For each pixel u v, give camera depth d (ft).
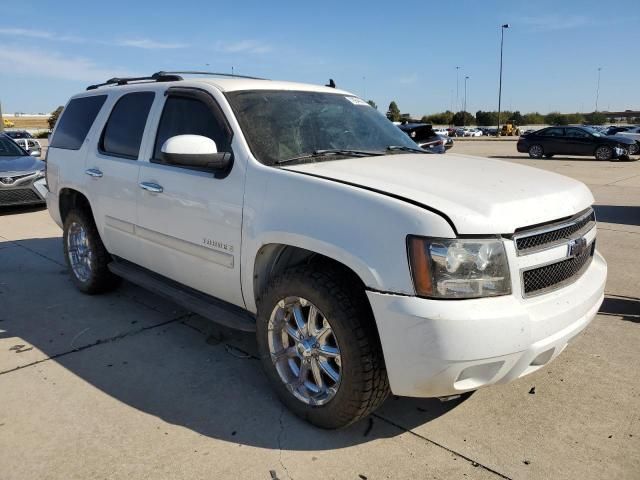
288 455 8.97
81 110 16.67
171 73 14.39
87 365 12.16
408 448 9.14
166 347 13.06
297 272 9.39
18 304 16.05
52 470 8.63
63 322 14.65
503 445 9.21
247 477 8.46
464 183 9.29
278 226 9.58
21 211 32.71
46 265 20.25
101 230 15.02
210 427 9.75
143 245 13.38
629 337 13.35
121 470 8.63
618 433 9.52
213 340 13.44
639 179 48.19
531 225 8.47
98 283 16.15
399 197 8.48
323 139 11.62
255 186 10.18
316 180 9.32
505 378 8.42
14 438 9.45
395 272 8.06
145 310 15.48
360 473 8.53
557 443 9.26
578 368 11.84
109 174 14.15
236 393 10.93
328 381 9.61
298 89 12.94
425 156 11.85
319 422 9.54
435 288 7.87
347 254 8.52
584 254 9.90
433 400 10.65
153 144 13.02
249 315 11.34
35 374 11.75
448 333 7.73
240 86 12.01
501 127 230.07
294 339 9.78
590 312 9.43
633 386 11.07
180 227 11.94
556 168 59.93
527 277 8.41
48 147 17.81
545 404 10.46
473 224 7.95
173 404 10.53
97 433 9.59
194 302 12.16
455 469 8.61
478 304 7.91
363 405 8.88
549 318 8.34
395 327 8.05
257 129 10.98
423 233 7.90
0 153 34.71
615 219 28.50
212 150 10.62
